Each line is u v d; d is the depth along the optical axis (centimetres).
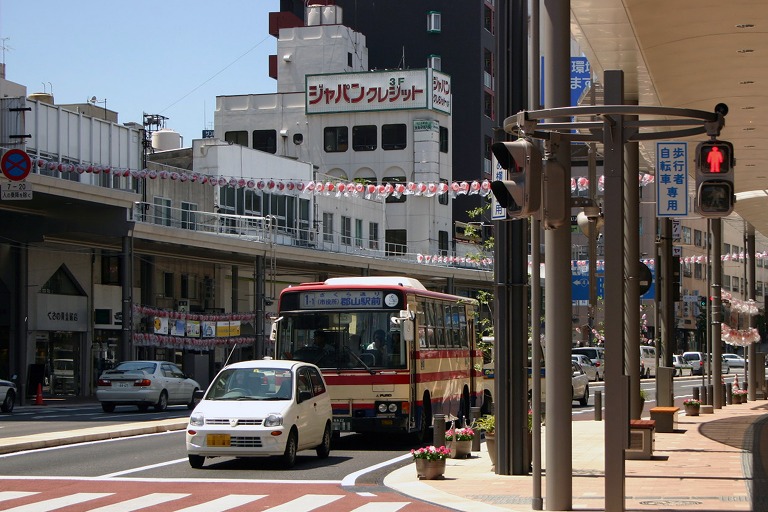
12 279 4744
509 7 1667
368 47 9169
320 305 2334
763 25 1753
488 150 9112
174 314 4975
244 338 5388
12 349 4703
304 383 2017
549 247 1266
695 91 2214
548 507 1284
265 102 8462
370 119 8175
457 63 8919
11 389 3750
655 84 2177
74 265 5109
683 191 1945
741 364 9606
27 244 4772
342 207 7369
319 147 8275
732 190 1081
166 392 3922
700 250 9662
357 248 7381
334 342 2309
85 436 2472
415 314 2352
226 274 6269
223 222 6238
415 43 9025
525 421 1717
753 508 1359
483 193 4025
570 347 1277
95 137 5288
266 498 1489
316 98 8275
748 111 2350
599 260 4725
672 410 2666
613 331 1095
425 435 2448
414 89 8088
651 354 7450
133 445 2380
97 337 5256
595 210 1270
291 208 6831
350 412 2270
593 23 1784
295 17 10188
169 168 5856
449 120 8375
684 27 1777
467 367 2927
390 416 2262
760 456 2069
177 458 2080
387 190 4134
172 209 5831
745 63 1994
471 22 8925
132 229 4666
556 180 1182
